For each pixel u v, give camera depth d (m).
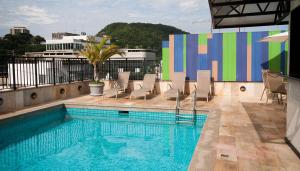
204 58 11.09
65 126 8.05
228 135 5.14
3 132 6.89
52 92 10.08
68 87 10.98
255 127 5.76
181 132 7.27
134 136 7.04
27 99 8.92
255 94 10.55
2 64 8.80
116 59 12.47
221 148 4.36
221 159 3.88
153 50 79.31
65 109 9.50
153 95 11.05
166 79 11.61
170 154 5.65
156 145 6.27
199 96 9.14
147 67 12.01
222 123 6.15
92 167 5.00
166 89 11.39
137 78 12.09
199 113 7.95
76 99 10.22
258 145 4.53
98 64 11.84
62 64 11.05
